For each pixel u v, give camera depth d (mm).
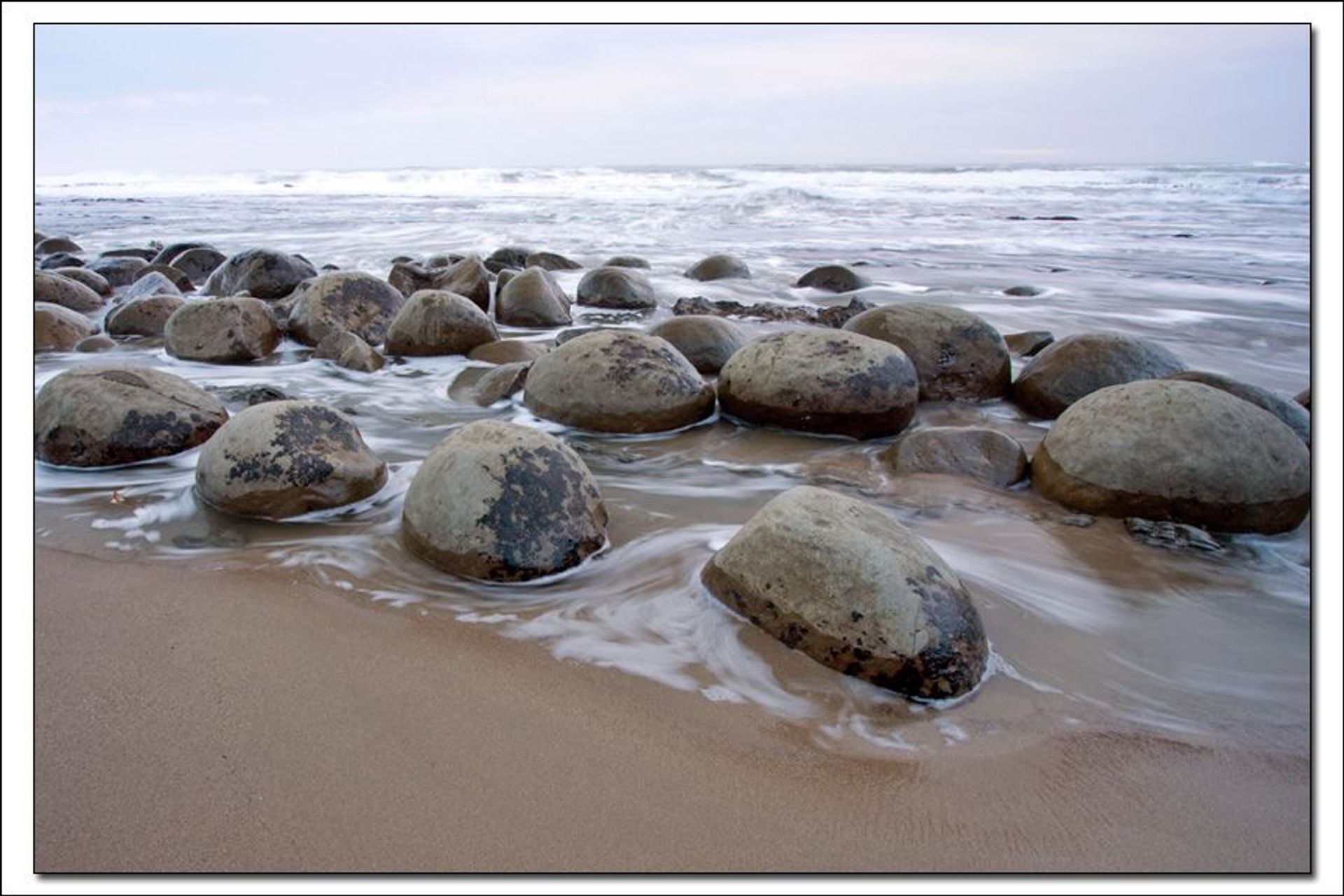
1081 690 2496
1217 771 2166
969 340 5352
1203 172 30531
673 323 6090
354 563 3100
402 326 6566
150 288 8594
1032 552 3324
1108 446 3602
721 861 1856
